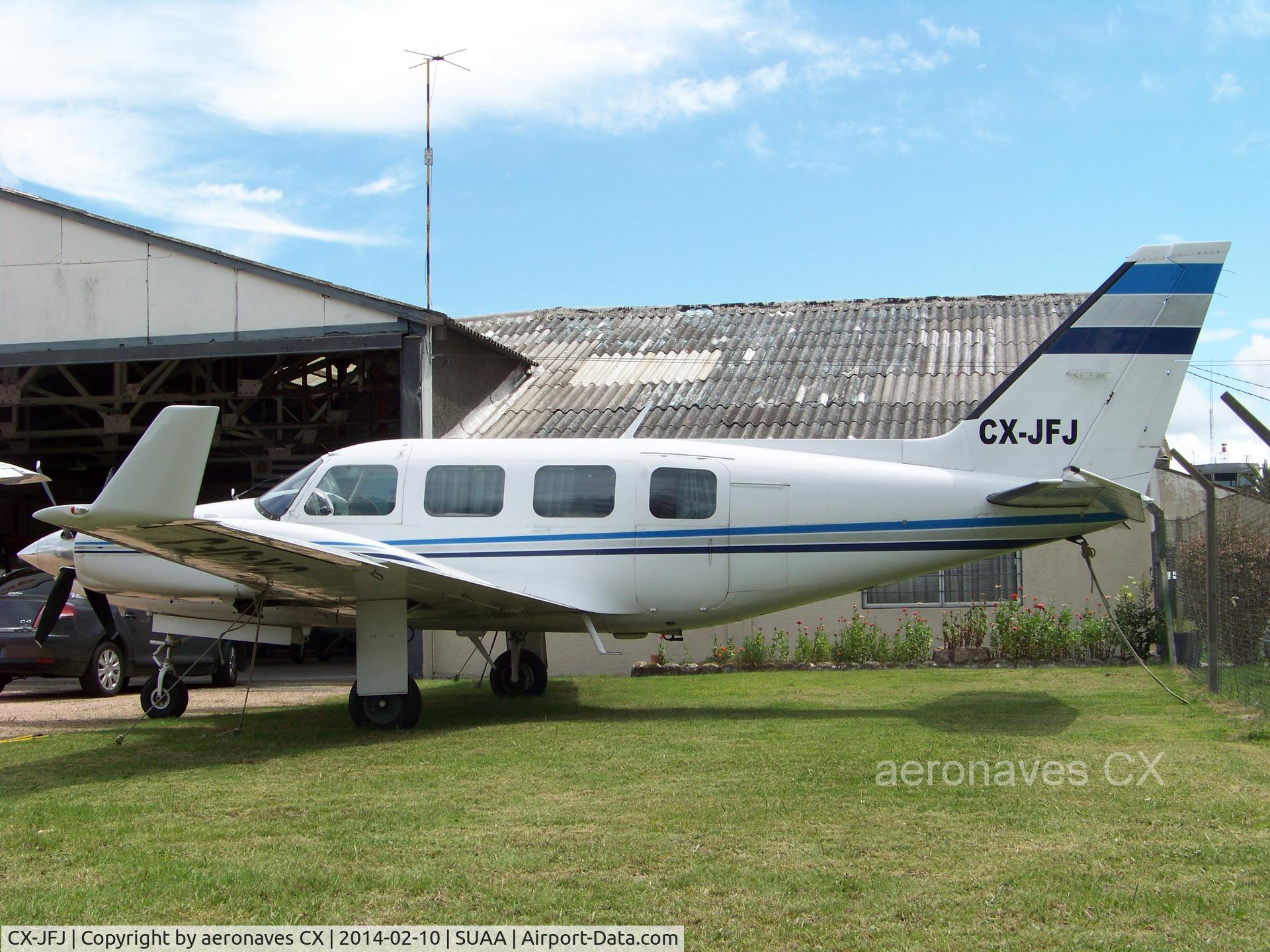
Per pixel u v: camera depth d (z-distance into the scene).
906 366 17.91
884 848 5.34
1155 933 4.20
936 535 10.65
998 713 9.73
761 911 4.48
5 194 17.28
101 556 10.63
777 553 10.71
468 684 14.22
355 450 11.16
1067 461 10.69
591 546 10.72
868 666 14.41
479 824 5.86
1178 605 13.63
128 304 16.91
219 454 23.19
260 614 9.88
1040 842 5.43
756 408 16.66
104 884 4.89
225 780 7.22
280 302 16.44
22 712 11.87
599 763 7.59
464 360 17.31
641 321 21.72
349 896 4.70
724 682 13.09
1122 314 10.66
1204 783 6.67
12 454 21.30
